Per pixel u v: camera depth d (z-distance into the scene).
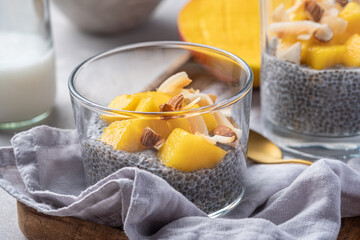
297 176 0.42
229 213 0.40
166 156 0.38
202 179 0.38
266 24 0.46
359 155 0.46
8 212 0.43
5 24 0.53
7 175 0.42
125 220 0.36
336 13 0.44
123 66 0.45
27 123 0.53
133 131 0.38
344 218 0.40
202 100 0.41
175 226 0.37
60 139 0.44
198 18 0.61
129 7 0.62
